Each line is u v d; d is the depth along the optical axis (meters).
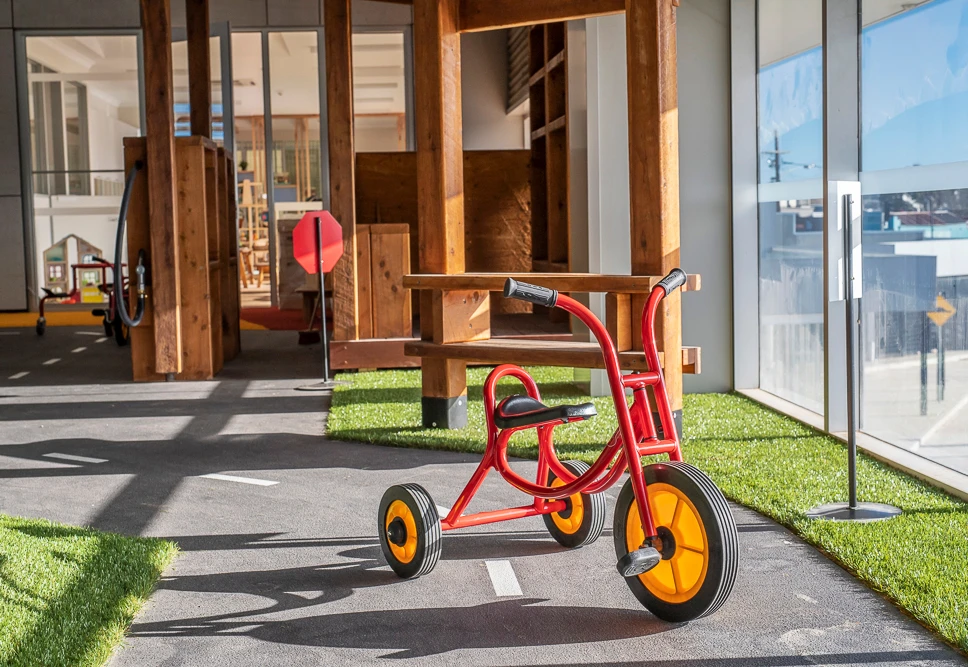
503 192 11.61
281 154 14.72
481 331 5.71
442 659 2.60
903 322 4.78
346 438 5.51
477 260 11.65
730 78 6.50
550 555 3.47
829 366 5.18
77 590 3.02
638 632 2.76
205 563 3.43
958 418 4.32
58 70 14.64
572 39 6.52
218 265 8.48
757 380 6.73
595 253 6.30
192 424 6.14
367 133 14.75
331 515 4.02
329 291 10.76
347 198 8.01
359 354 8.09
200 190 7.94
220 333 8.51
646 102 4.82
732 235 6.61
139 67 14.64
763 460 4.65
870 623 2.76
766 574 3.18
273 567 3.38
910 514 3.71
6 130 14.62
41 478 4.77
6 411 6.74
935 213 4.46
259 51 14.54
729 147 6.55
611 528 3.79
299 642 2.72
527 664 2.56
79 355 9.83
